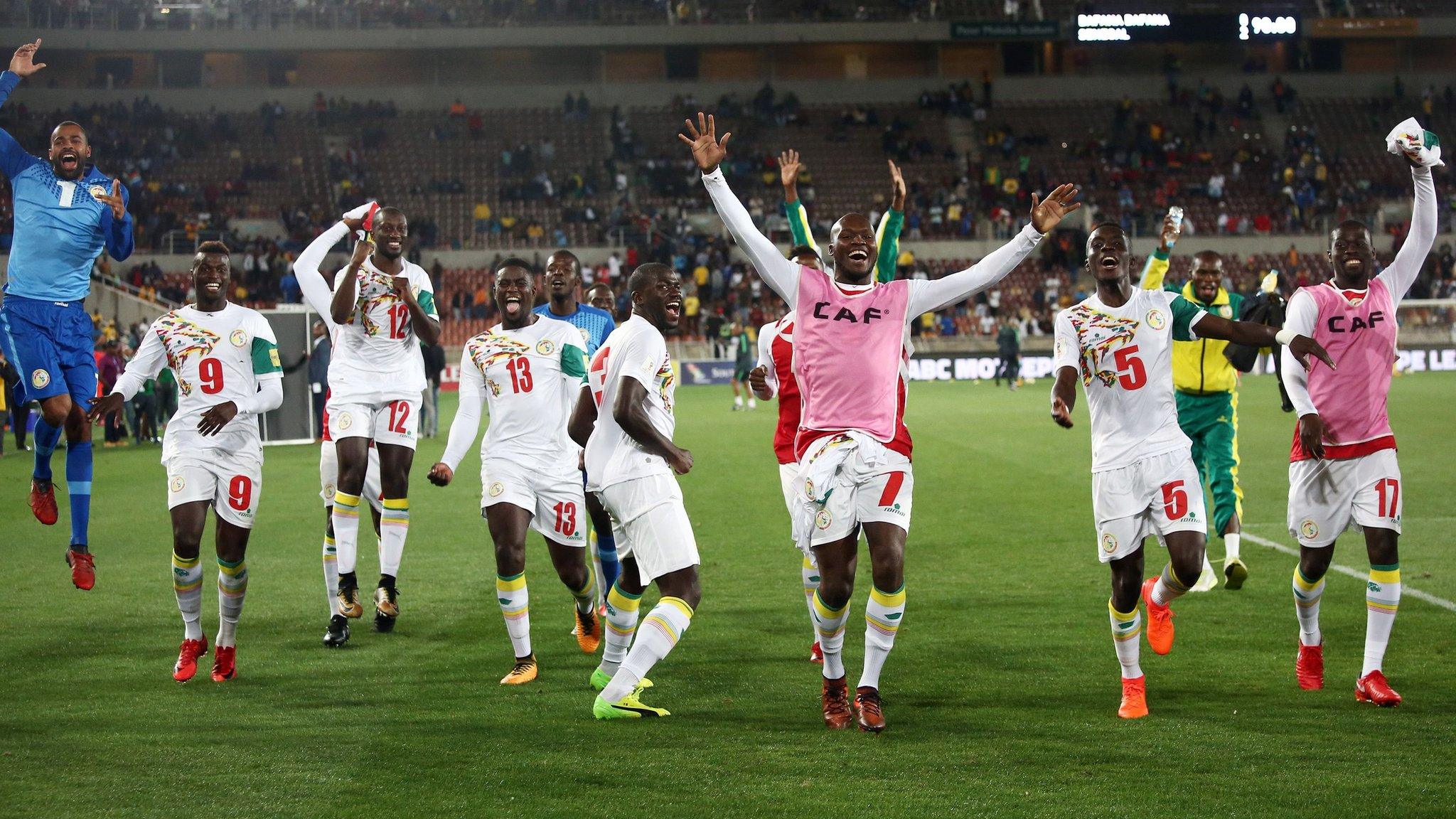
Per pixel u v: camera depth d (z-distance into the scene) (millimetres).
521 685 24266
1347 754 19141
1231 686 23500
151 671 25500
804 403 21578
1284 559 36688
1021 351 135375
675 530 22156
